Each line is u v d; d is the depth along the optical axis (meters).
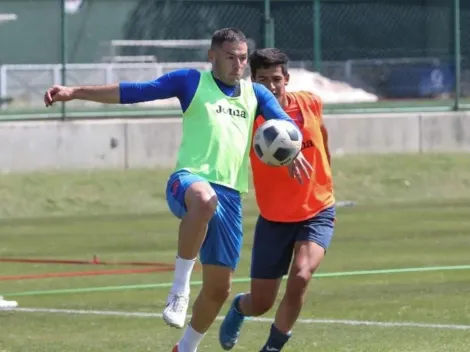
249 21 72.56
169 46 75.75
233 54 20.84
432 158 66.88
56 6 79.69
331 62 78.62
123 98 20.84
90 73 74.00
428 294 32.44
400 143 68.94
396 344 25.02
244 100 21.31
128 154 63.78
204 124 20.86
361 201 60.72
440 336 25.92
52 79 75.56
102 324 28.58
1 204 57.34
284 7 75.06
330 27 78.50
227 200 20.78
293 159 21.56
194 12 74.50
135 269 39.16
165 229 50.81
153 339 26.39
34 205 57.69
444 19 81.44
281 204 22.55
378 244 44.50
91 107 69.81
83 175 61.22
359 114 69.62
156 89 20.94
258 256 22.92
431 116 69.50
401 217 53.56
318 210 22.58
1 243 46.56
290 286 21.77
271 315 29.31
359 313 29.36
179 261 20.00
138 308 31.08
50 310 30.83
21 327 28.23
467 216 53.81
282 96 23.00
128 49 77.25
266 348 22.03
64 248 44.88
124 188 60.03
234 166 20.91
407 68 80.88
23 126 62.16
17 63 80.31
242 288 34.19
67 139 62.88
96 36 78.50
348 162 65.38
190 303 31.50
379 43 79.94
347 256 41.25
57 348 25.36
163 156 64.38
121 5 77.50
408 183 63.34
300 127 22.81
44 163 62.50
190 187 20.02
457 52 72.44
